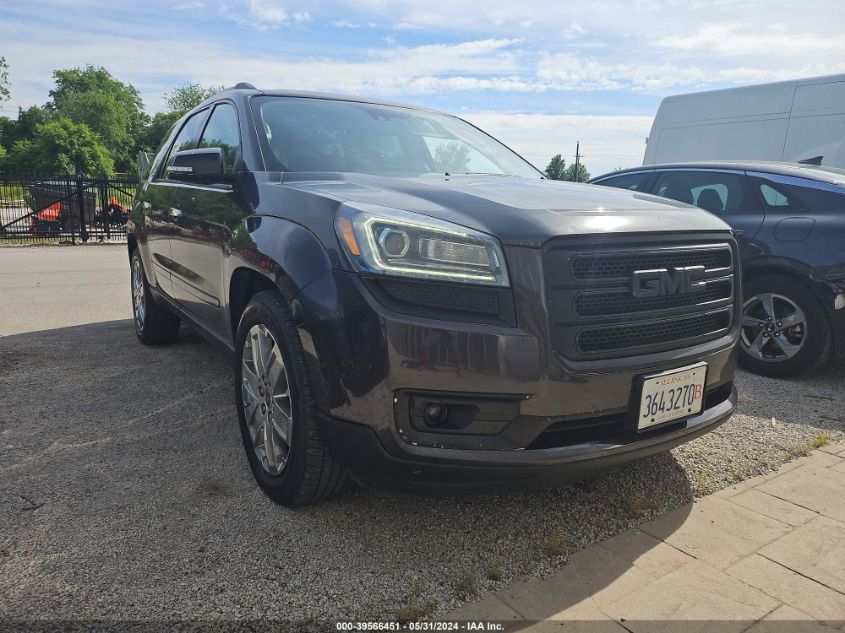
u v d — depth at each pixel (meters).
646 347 2.30
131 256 5.30
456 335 2.04
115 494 2.64
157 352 4.86
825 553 2.37
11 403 3.68
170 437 3.24
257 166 3.01
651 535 2.47
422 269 2.09
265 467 2.64
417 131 3.76
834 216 4.32
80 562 2.17
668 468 3.04
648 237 2.30
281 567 2.18
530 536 2.42
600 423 2.25
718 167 5.15
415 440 2.10
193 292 3.70
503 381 2.06
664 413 2.35
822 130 7.58
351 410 2.14
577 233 2.15
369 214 2.21
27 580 2.06
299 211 2.48
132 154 85.88
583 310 2.16
